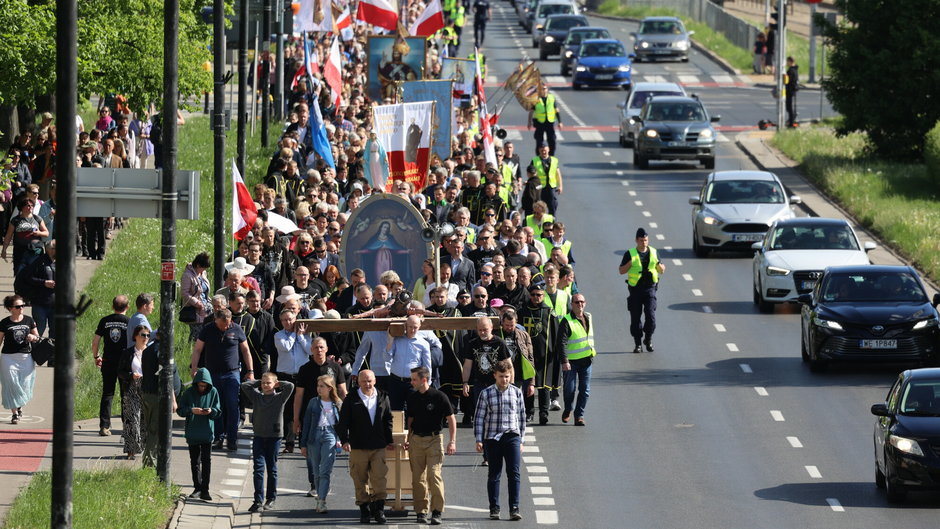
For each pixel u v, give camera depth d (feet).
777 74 540.93
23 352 206.59
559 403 236.02
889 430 183.83
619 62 650.43
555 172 350.02
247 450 202.80
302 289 222.28
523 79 438.81
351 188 298.76
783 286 299.38
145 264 296.51
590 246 363.56
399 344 194.80
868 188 417.69
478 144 363.97
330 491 188.55
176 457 196.65
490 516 176.35
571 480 193.06
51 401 218.79
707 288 326.03
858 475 196.65
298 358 200.44
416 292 229.66
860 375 254.88
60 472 139.03
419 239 239.30
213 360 199.11
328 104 362.53
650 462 201.87
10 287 273.95
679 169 473.67
